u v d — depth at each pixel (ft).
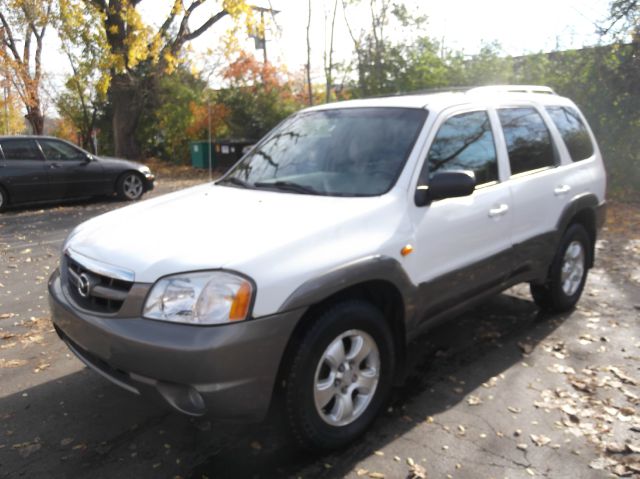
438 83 47.50
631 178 38.24
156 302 9.00
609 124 37.93
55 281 11.38
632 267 22.16
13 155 38.86
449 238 12.07
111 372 9.77
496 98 14.64
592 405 11.94
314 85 77.56
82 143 96.78
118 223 11.32
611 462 10.04
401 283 10.86
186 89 81.05
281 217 10.41
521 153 14.75
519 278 14.76
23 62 74.43
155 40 61.93
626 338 15.35
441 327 16.28
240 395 8.82
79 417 11.58
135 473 9.82
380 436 10.84
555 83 39.45
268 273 9.02
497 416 11.54
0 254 26.02
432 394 12.44
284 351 9.30
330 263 9.67
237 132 74.43
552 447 10.49
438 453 10.30
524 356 14.32
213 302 8.75
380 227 10.70
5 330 16.29
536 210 14.76
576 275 17.24
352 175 11.99
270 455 10.26
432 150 12.16
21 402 12.18
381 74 50.57
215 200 11.93
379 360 10.82
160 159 85.46
